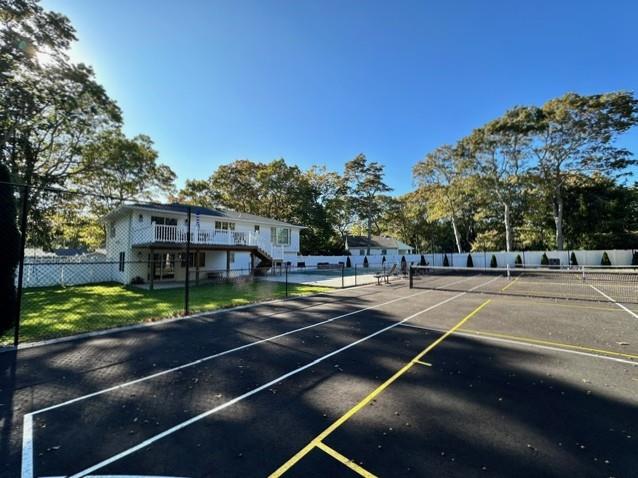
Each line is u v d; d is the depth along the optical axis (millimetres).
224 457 2785
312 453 2836
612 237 30641
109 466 2680
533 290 14789
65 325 7875
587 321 8234
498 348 6016
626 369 4910
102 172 22344
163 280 19312
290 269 27922
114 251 20906
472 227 48500
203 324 8031
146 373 4812
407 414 3539
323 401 3877
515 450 2852
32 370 4922
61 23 15117
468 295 13195
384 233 58312
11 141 17953
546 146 29500
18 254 6914
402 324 8016
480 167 31656
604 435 3096
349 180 44562
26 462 2738
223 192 37938
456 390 4176
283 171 36969
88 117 19109
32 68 14977
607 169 28453
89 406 3771
